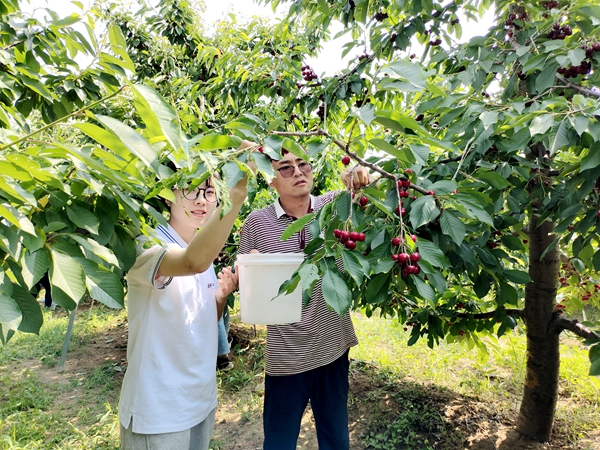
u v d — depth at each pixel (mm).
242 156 1116
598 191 1810
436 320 2811
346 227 1395
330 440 2281
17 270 941
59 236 966
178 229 1796
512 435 2914
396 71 1071
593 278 3328
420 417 3154
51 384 4051
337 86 3029
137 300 1578
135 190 1125
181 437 1570
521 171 1931
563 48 1892
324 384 2293
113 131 676
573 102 1562
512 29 2318
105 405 3498
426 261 1289
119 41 1316
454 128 1948
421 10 2576
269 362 2230
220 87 3715
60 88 2242
